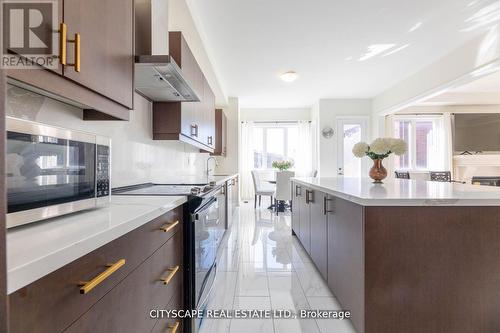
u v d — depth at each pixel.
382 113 6.50
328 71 4.95
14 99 1.01
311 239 2.91
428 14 3.09
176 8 2.55
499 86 5.80
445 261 1.54
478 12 3.06
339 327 1.78
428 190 1.90
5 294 0.46
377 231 1.54
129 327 0.92
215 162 6.65
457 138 6.73
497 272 1.53
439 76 4.41
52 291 0.58
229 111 6.86
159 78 1.85
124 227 0.86
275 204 6.14
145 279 1.06
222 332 1.76
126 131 2.01
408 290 1.54
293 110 8.20
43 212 0.84
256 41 3.72
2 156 0.48
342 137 7.06
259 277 2.60
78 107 1.36
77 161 1.00
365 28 3.40
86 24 0.97
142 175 2.29
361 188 2.11
